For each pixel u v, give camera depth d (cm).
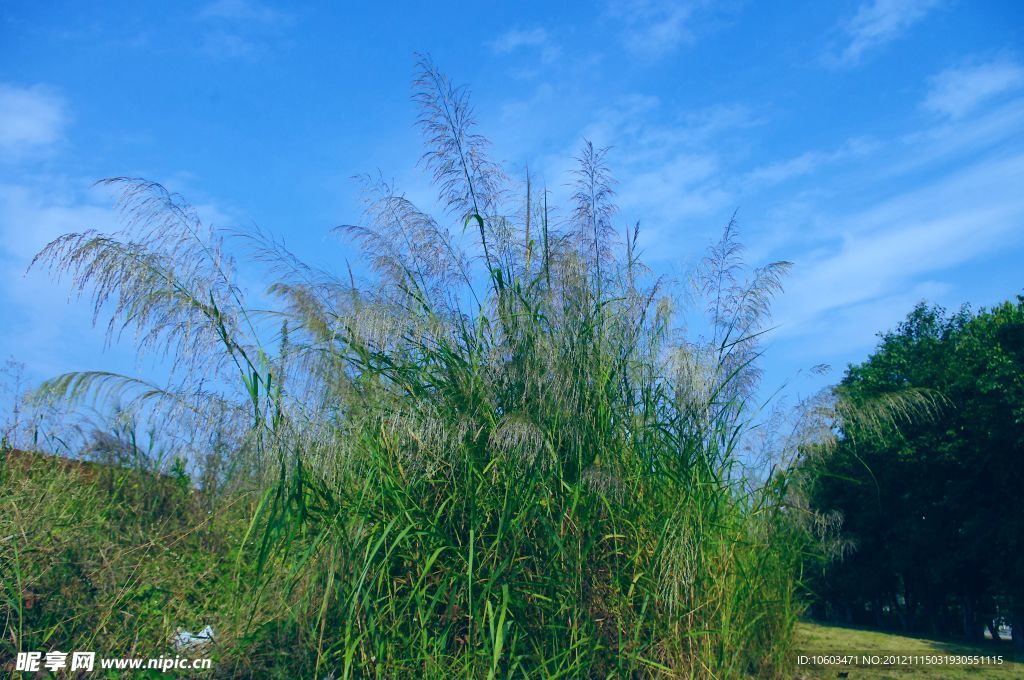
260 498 509
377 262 609
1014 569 1866
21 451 645
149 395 540
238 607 508
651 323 663
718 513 621
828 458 802
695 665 536
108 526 564
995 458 1845
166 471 620
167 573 521
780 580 695
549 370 549
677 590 531
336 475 500
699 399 615
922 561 2183
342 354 545
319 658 457
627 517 561
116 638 480
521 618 495
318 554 491
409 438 529
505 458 518
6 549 482
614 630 525
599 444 565
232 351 506
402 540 497
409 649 470
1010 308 1894
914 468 2003
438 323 576
